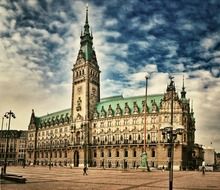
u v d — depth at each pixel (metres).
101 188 40.44
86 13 194.50
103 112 171.88
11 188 38.53
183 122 143.00
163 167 132.75
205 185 47.94
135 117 157.00
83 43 189.88
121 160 155.38
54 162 197.50
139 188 40.81
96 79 186.38
